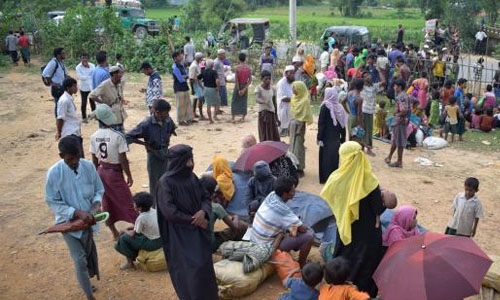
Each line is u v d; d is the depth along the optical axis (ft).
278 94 34.27
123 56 70.74
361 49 60.18
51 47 75.56
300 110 29.86
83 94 42.60
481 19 121.29
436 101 44.11
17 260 21.91
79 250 17.78
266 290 19.43
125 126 42.52
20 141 38.47
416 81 44.86
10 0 90.33
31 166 33.24
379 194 17.69
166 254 16.97
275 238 19.79
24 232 24.34
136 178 30.94
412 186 30.60
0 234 24.11
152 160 23.86
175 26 80.79
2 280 20.45
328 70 56.44
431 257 14.74
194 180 16.74
